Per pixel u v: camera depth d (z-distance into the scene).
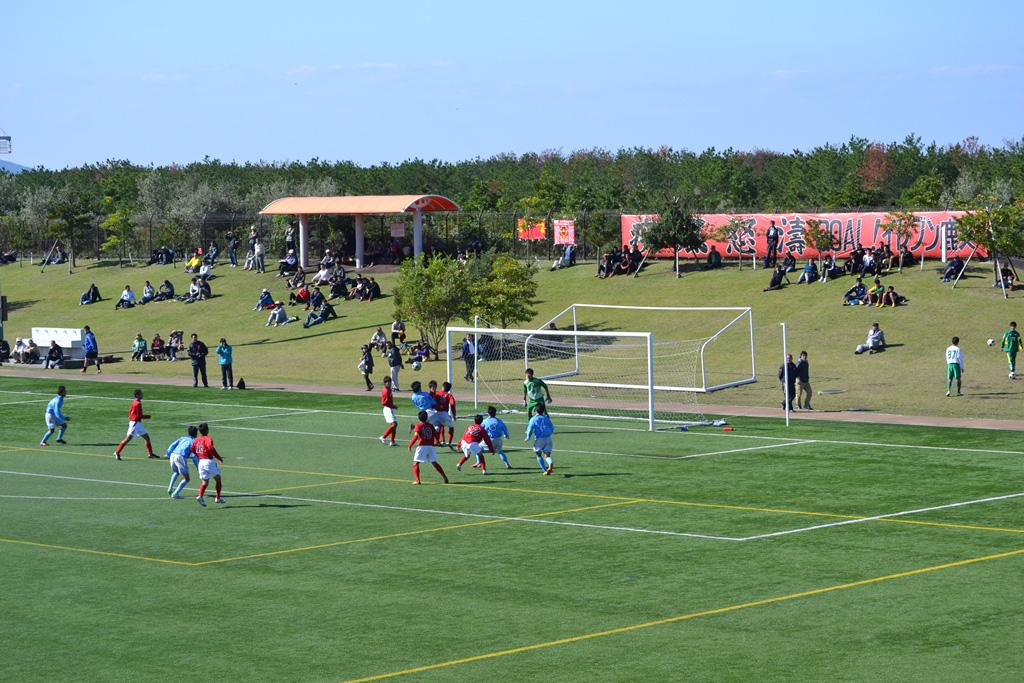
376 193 125.81
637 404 43.94
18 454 34.47
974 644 15.57
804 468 30.06
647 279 68.38
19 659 15.71
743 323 57.97
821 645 15.66
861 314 56.31
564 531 23.30
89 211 93.56
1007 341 44.72
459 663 15.25
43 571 20.66
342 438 36.78
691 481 28.56
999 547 21.17
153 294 78.00
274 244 89.56
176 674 15.00
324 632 16.77
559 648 15.80
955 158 129.00
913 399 42.09
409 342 60.69
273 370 56.50
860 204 106.19
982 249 61.19
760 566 20.14
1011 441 33.56
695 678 14.43
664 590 18.72
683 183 130.00
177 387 51.25
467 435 30.17
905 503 25.36
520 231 78.06
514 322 57.34
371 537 23.03
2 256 96.50
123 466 32.25
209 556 21.62
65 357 62.72
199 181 116.81
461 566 20.61
